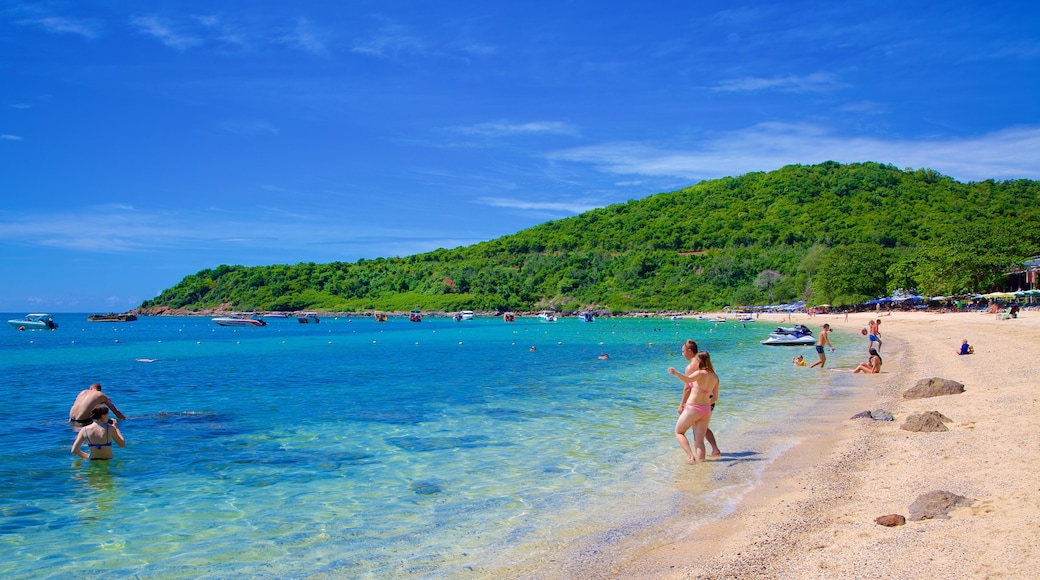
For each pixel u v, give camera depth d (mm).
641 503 8883
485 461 11602
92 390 16047
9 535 8047
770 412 16000
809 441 12398
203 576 6723
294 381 25281
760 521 7863
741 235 146250
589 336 61719
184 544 7691
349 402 19109
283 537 7879
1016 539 6309
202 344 56344
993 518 6977
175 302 185375
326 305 172750
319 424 15461
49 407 19359
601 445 12758
